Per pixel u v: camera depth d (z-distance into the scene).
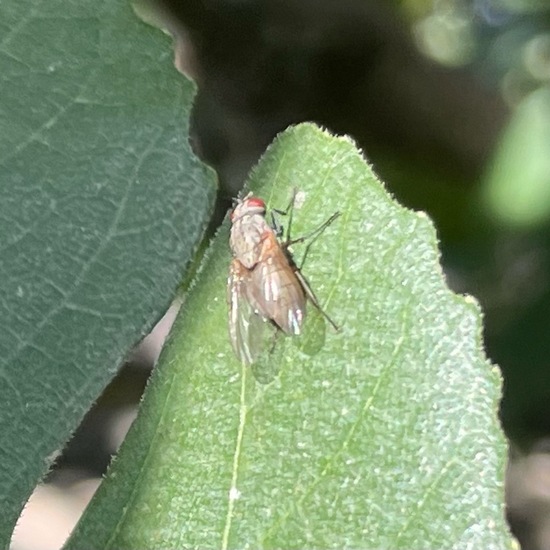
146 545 0.05
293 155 0.05
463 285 0.12
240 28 0.12
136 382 0.12
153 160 0.05
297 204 0.05
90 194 0.05
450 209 0.12
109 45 0.06
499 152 0.12
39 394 0.05
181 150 0.05
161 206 0.05
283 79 0.12
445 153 0.13
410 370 0.05
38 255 0.05
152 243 0.05
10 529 0.05
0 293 0.05
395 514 0.05
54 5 0.06
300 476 0.05
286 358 0.05
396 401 0.05
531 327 0.11
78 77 0.06
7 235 0.05
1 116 0.05
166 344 0.05
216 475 0.05
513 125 0.12
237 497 0.05
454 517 0.05
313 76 0.12
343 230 0.05
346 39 0.12
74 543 0.05
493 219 0.12
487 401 0.05
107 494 0.05
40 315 0.05
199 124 0.12
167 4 0.12
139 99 0.06
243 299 0.05
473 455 0.05
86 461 0.12
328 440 0.05
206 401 0.05
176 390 0.05
